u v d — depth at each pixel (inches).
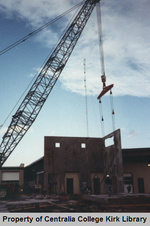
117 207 561.0
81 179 1187.9
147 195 668.7
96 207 577.6
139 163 1135.6
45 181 1132.5
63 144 1218.6
